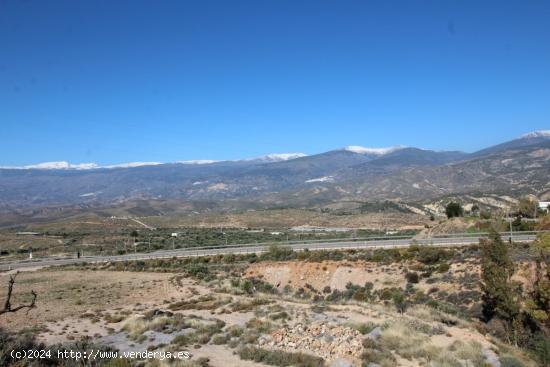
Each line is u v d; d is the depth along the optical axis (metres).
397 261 51.94
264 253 66.38
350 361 21.81
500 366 22.64
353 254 57.56
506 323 30.91
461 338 26.80
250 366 21.39
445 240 58.72
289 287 53.44
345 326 27.47
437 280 45.03
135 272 69.88
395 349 24.16
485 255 33.16
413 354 23.28
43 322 37.12
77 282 62.12
